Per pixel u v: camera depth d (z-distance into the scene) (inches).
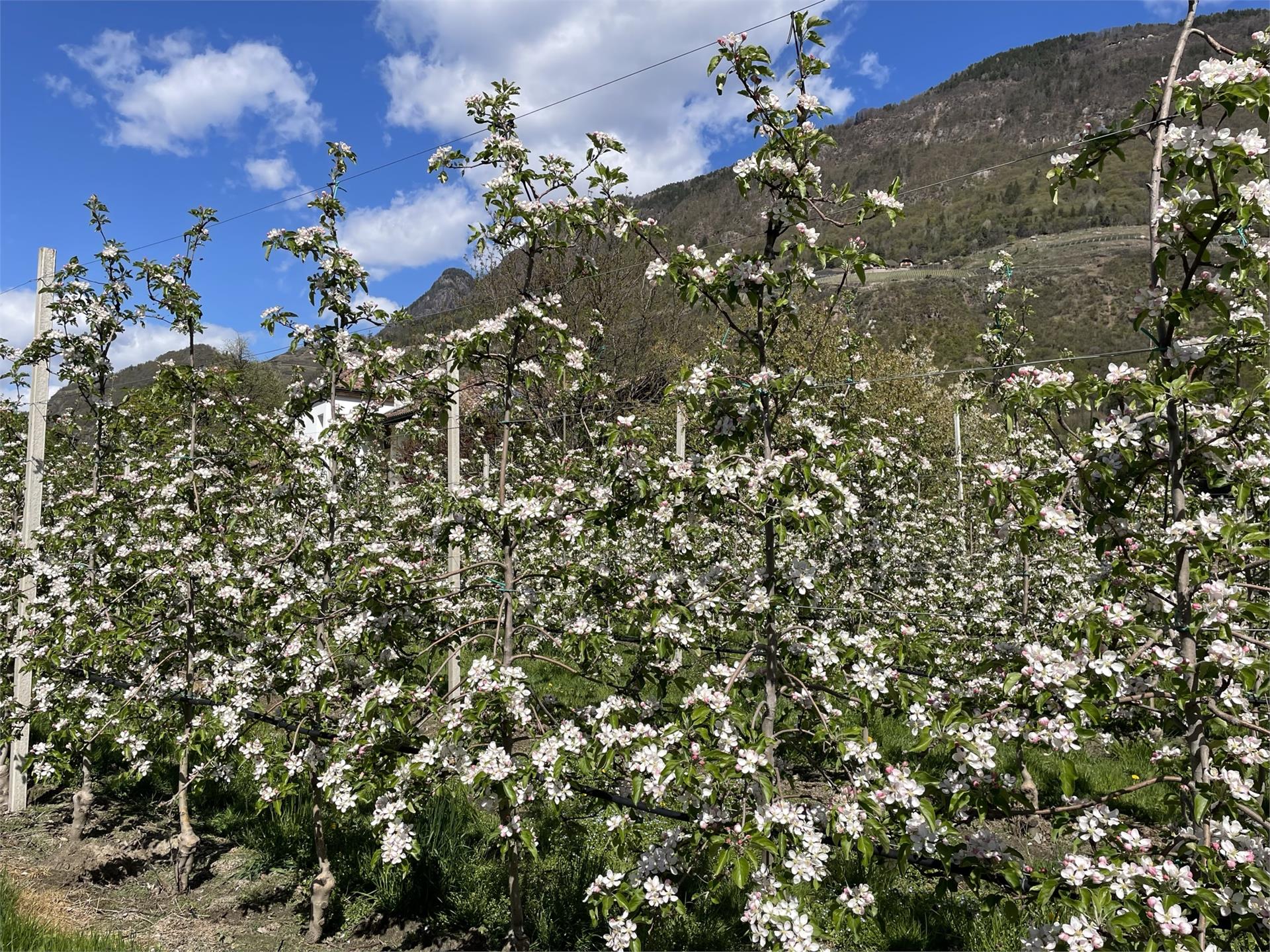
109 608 174.9
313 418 172.2
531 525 119.7
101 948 127.1
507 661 125.3
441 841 157.9
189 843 164.2
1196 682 79.3
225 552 171.9
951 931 134.8
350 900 156.2
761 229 114.3
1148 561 81.3
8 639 199.3
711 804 94.2
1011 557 225.5
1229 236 80.0
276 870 171.5
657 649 107.3
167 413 195.6
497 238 130.6
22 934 123.8
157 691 163.3
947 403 538.9
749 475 103.1
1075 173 92.6
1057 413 91.1
